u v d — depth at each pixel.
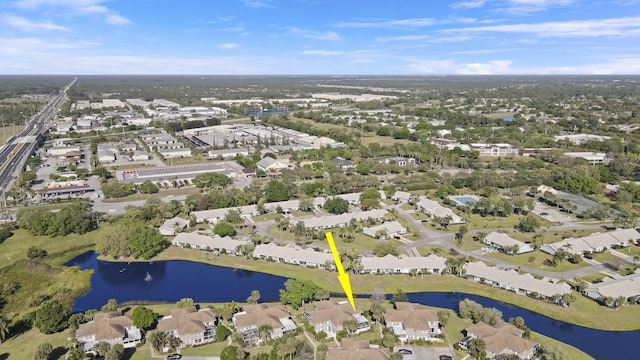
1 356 101.62
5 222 182.00
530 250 160.12
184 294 134.62
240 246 158.50
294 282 126.06
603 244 160.38
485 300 130.62
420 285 137.62
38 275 145.75
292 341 99.06
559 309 123.56
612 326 117.12
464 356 101.94
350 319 110.62
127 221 176.62
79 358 98.31
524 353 100.19
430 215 197.50
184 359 101.06
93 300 131.50
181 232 175.00
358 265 142.62
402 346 105.81
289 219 187.38
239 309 120.88
